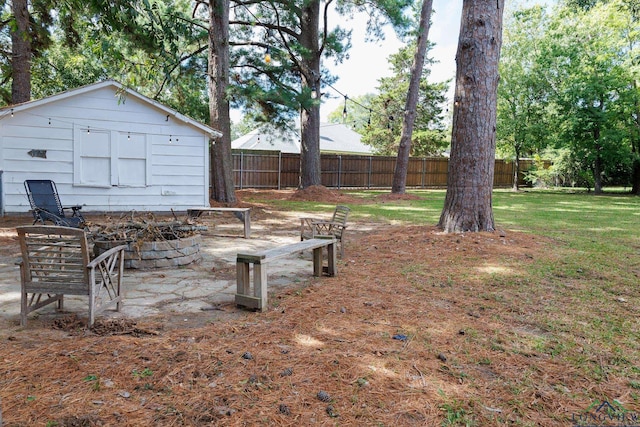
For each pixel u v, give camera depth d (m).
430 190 25.17
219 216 11.05
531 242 6.80
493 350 2.93
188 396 2.23
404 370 2.59
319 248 4.90
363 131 38.00
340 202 15.81
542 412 2.19
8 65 14.20
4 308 3.66
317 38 17.22
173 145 11.24
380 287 4.47
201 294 4.23
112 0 4.45
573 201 17.55
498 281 4.71
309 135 17.92
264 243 7.34
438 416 2.12
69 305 3.80
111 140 10.51
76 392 2.24
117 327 3.20
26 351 2.74
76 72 18.22
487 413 2.16
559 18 22.73
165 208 11.29
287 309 3.72
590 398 2.34
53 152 9.97
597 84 19.88
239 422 2.02
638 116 20.56
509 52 23.36
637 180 21.70
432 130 33.56
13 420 1.97
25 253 3.17
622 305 4.00
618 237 8.06
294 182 22.67
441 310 3.76
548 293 4.34
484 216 7.20
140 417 2.04
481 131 7.01
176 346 2.85
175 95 18.47
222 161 12.82
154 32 5.23
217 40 12.21
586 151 21.66
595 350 2.97
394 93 33.50
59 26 14.59
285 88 13.77
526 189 26.12
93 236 5.41
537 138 23.34
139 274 5.05
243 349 2.83
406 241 6.86
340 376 2.49
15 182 9.69
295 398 2.24
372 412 2.14
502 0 6.90
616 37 20.36
